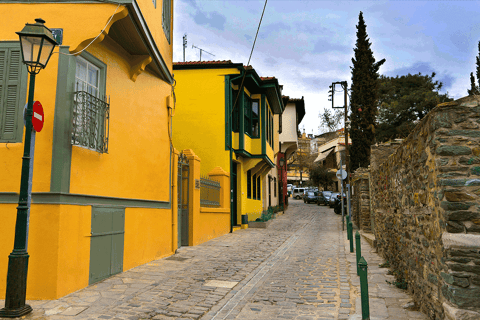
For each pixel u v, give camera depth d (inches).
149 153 383.9
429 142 189.5
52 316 209.9
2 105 259.0
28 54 208.5
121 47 332.8
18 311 203.8
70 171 256.1
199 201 520.4
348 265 365.7
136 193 353.4
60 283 244.5
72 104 259.6
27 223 212.8
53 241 243.0
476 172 167.5
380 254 414.3
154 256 386.9
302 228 749.9
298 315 218.8
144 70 379.6
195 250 458.0
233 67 695.7
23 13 270.7
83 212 269.9
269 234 641.6
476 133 170.2
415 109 1263.5
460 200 166.9
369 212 626.5
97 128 288.5
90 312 218.4
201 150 690.2
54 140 251.4
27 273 223.8
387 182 352.2
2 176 250.8
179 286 283.7
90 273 277.9
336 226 784.3
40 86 257.3
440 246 176.7
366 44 1111.0
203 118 696.4
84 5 274.4
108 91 310.8
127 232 334.0
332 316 215.5
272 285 292.7
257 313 225.0
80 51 265.4
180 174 484.1
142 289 271.1
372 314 213.2
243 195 761.6
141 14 309.6
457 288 160.4
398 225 295.1
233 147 702.5
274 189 1180.5
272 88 750.5
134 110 354.9
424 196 207.2
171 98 439.5
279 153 1259.2
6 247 245.3
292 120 1253.7
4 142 255.1
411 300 240.1
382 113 1309.1
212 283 295.7
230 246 495.8
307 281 303.3
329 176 1929.1
